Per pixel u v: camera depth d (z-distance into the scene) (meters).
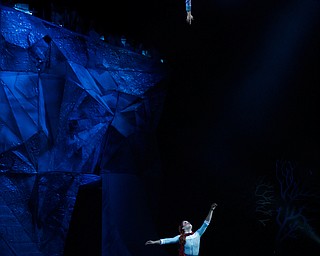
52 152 8.62
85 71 9.56
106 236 9.82
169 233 11.98
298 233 12.80
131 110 10.68
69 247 10.15
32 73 8.43
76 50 9.38
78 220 10.35
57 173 8.73
